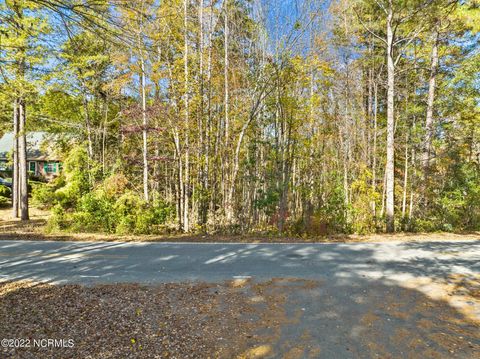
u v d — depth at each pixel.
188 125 12.95
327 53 14.12
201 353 3.51
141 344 3.64
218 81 14.30
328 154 18.48
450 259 7.73
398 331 4.09
